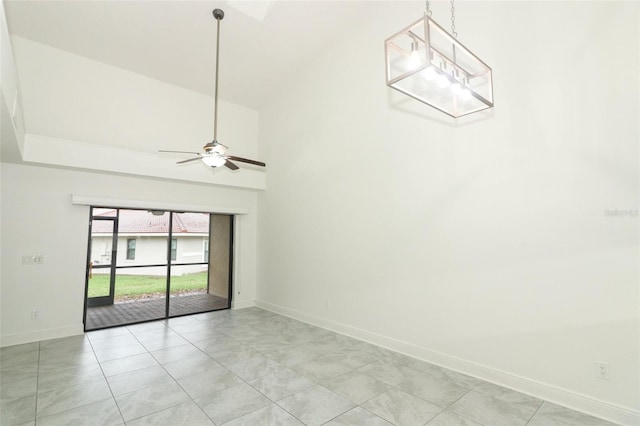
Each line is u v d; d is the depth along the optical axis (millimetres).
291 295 5391
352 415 2396
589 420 2295
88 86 4688
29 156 3984
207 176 5492
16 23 3982
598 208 2377
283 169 5734
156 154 5008
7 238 4043
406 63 3773
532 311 2691
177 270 6812
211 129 5863
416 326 3557
